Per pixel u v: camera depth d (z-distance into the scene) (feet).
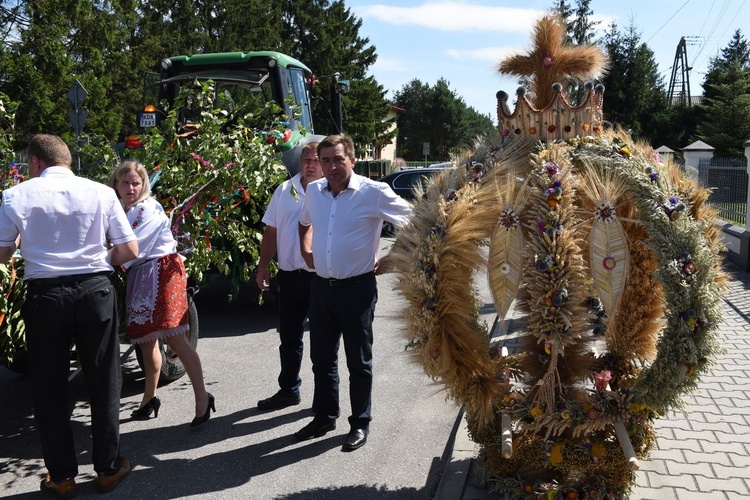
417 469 13.00
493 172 10.33
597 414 9.90
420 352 10.57
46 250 11.25
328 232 13.24
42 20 82.58
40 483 12.35
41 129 79.30
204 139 16.85
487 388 10.31
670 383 9.50
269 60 26.21
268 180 17.52
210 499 11.89
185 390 17.35
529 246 9.56
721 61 125.08
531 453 10.60
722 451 12.96
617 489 10.43
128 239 11.96
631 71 115.96
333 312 13.60
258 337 22.50
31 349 11.39
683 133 114.11
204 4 124.88
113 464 12.11
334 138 13.03
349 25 173.58
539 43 11.16
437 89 274.98
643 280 11.16
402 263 10.74
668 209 9.68
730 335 21.72
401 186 50.39
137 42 108.47
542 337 9.62
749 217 34.45
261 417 15.55
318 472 12.89
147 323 14.06
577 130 10.71
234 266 20.70
